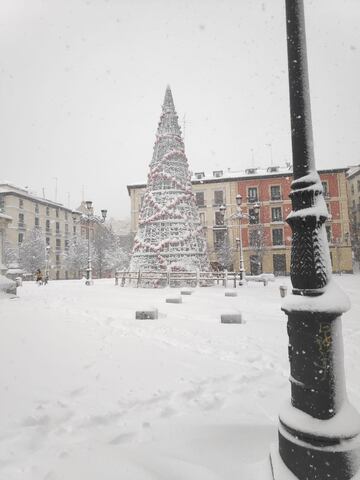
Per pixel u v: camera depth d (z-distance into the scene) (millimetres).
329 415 2121
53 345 5797
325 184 45875
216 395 3938
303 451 2070
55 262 63281
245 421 3227
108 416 3309
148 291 17734
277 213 47500
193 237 22312
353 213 51281
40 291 17766
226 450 2752
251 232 47094
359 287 22641
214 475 2369
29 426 3090
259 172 51031
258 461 2570
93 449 2732
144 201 23328
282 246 46406
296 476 2090
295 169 2549
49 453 2711
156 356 5328
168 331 7203
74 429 3092
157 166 23203
